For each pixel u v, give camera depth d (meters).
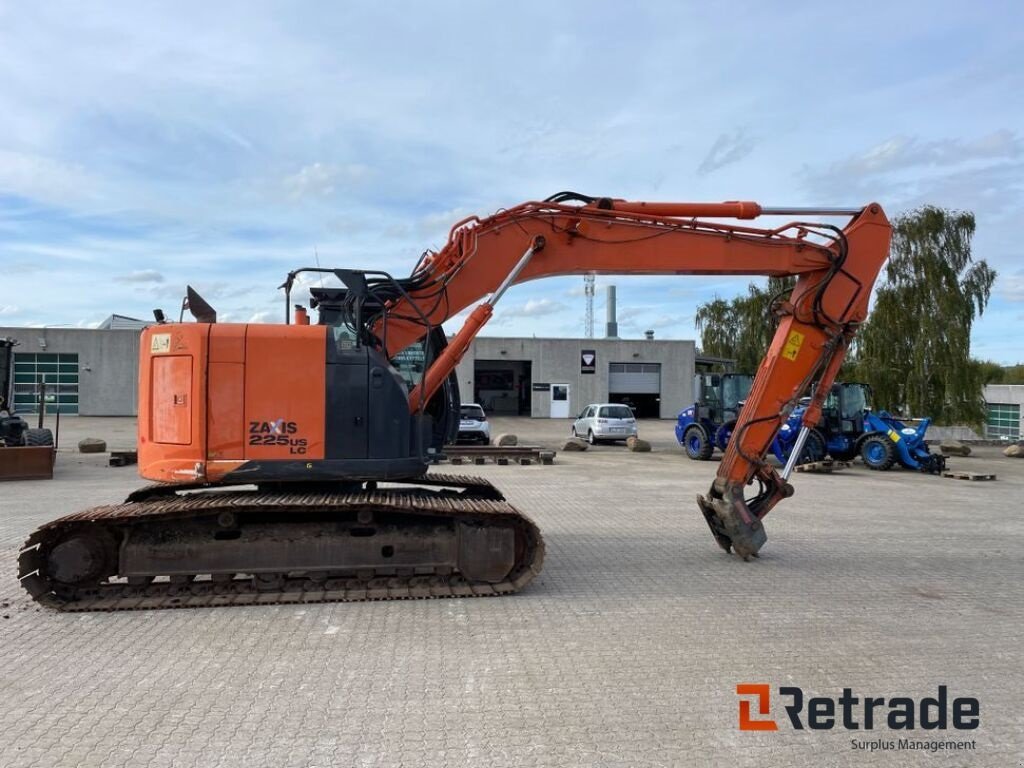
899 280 28.17
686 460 20.05
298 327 6.15
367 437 6.16
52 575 5.74
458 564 6.13
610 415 25.58
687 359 45.28
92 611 5.61
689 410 20.88
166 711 3.86
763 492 7.58
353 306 6.52
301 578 6.18
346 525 6.13
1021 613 5.68
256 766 3.28
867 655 4.73
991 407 36.22
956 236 27.62
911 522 9.87
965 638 5.07
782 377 7.29
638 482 14.27
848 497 12.58
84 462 17.75
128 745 3.48
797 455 7.47
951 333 27.39
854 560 7.44
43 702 3.98
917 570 7.03
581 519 9.80
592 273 7.05
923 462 17.16
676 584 6.45
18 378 37.41
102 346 38.16
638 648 4.82
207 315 6.42
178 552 5.91
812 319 7.31
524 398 50.38
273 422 6.02
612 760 3.35
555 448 24.09
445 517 6.23
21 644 4.90
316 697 4.03
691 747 3.49
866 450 17.91
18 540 8.16
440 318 6.77
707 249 7.15
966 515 10.56
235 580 6.11
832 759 3.41
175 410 6.01
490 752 3.41
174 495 6.86
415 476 6.37
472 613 5.58
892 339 28.19
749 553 7.26
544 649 4.80
